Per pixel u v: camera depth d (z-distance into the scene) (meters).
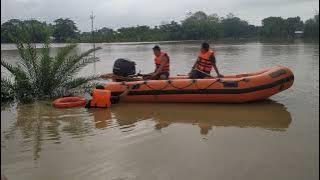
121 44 60.38
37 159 5.98
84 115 8.77
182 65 20.00
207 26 78.81
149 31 80.19
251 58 23.52
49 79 10.70
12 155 6.16
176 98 9.90
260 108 9.26
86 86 11.31
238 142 6.64
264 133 7.17
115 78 11.04
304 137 6.85
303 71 15.85
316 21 60.03
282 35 71.56
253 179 5.16
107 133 7.29
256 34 83.19
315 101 9.86
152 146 6.49
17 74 10.48
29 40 10.99
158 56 10.83
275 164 5.62
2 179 5.29
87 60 11.59
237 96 9.60
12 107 9.59
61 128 7.67
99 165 5.70
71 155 6.12
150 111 9.13
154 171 5.46
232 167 5.55
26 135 7.23
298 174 5.27
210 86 9.69
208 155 6.03
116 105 9.80
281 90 9.84
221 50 33.69
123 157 6.00
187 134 7.17
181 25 80.38
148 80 10.32
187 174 5.34
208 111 9.05
